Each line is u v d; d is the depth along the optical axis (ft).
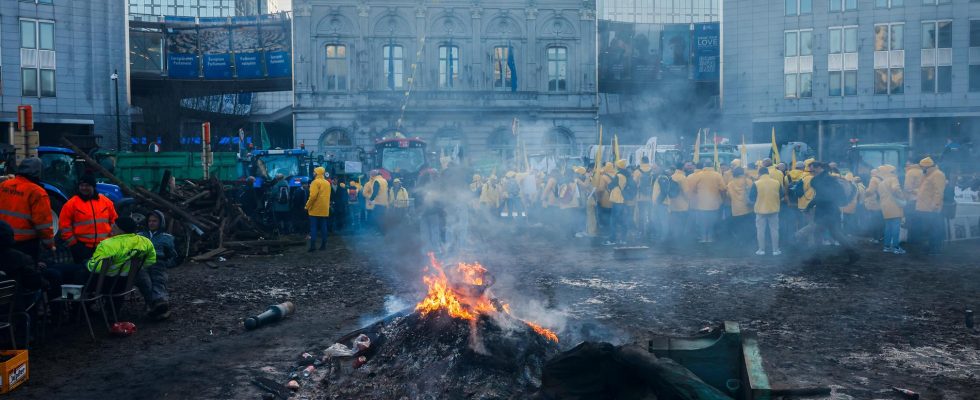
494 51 174.60
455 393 18.40
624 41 193.16
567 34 176.45
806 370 21.03
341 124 169.78
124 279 28.22
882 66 163.32
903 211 51.24
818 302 31.04
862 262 43.37
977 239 54.90
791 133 175.32
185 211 52.24
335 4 168.66
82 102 165.68
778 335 25.23
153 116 170.50
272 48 186.09
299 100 168.76
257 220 71.82
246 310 31.50
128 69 172.14
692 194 54.13
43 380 21.06
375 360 21.04
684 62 193.88
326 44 169.37
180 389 20.12
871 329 26.13
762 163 47.93
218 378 21.15
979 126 157.99
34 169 28.07
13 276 23.70
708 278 37.73
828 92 169.27
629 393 16.03
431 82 171.83
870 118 164.86
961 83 157.17
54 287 27.25
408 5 170.50
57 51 162.40
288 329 27.66
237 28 185.68
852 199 53.67
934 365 21.66
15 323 24.94
